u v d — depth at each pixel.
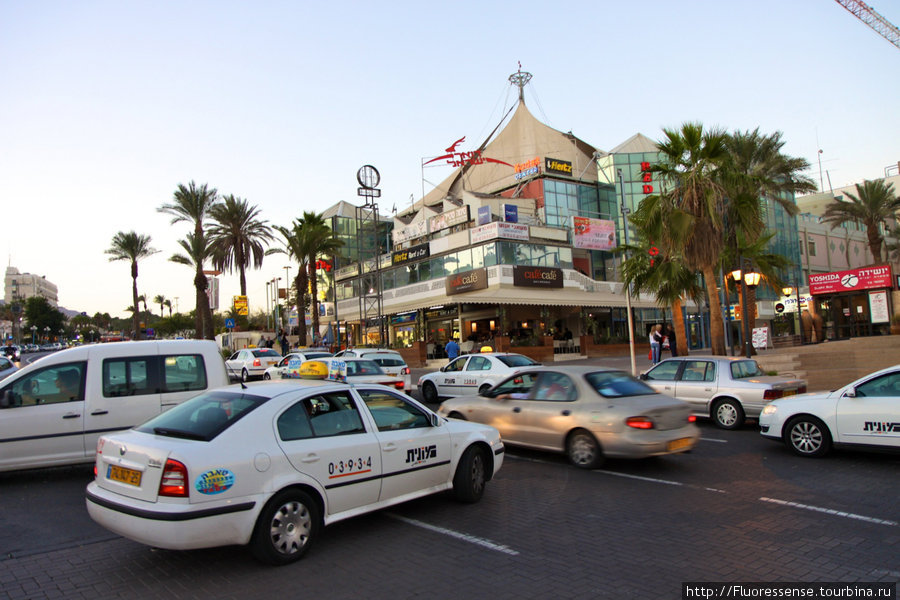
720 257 17.36
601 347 35.12
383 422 5.88
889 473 7.58
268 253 41.62
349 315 45.50
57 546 5.49
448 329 39.47
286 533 4.86
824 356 17.73
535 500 6.75
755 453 9.05
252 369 24.58
